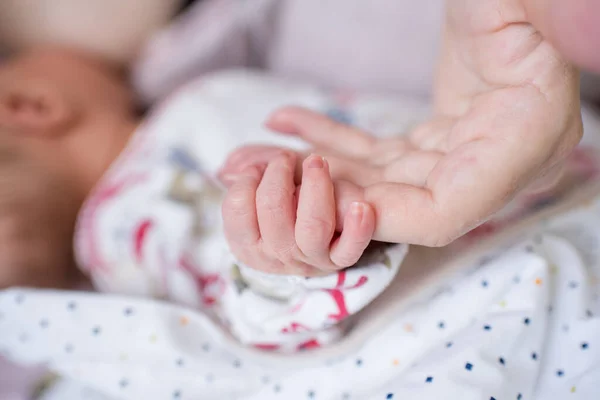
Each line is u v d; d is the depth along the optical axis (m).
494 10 0.37
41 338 0.62
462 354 0.46
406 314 0.53
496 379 0.44
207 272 0.70
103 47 1.09
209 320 0.60
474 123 0.38
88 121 0.97
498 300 0.51
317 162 0.37
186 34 1.05
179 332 0.60
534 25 0.35
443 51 0.45
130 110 1.07
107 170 0.94
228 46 1.02
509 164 0.35
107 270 0.75
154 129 0.89
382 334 0.52
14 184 0.82
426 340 0.50
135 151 0.87
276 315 0.50
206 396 0.56
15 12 1.05
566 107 0.35
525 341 0.48
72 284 0.87
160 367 0.58
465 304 0.51
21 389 0.69
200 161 0.83
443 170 0.37
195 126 0.86
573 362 0.48
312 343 0.54
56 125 0.92
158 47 1.07
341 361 0.53
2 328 0.63
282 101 0.90
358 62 0.97
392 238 0.37
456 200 0.36
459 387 0.43
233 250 0.44
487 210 0.36
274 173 0.39
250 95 0.91
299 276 0.45
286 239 0.39
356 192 0.38
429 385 0.44
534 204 0.64
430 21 0.91
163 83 1.07
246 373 0.56
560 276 0.53
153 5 1.09
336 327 0.53
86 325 0.61
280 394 0.52
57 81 0.98
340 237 0.37
